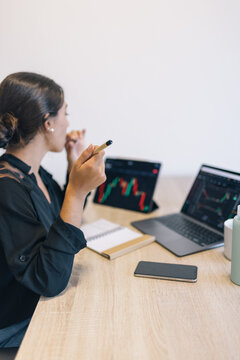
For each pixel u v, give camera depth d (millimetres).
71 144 1300
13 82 840
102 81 1858
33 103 842
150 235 1068
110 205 1415
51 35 1782
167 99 1900
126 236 1062
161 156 1980
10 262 739
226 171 1140
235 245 768
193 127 1948
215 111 1933
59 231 750
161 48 1826
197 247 978
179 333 633
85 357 579
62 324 660
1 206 770
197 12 1788
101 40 1802
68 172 1294
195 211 1207
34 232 777
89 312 696
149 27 1795
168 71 1861
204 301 729
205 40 1827
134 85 1873
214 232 1077
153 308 707
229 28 1814
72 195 787
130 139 1947
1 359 816
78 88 1860
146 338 622
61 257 739
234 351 588
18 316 863
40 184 1049
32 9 1742
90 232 1105
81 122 1906
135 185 1387
